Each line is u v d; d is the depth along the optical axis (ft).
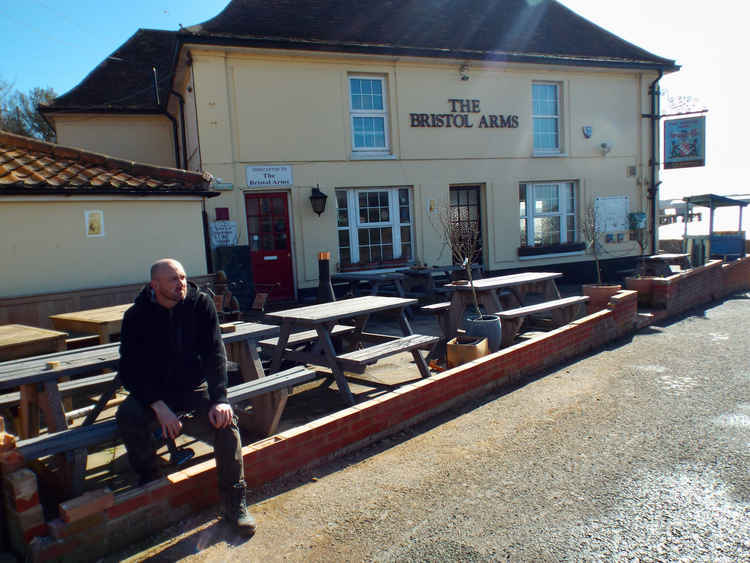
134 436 10.12
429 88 42.06
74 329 18.28
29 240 23.36
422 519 10.12
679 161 48.88
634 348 22.45
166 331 10.50
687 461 12.01
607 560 8.68
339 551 9.23
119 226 25.62
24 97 77.20
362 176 40.04
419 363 17.98
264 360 20.42
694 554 8.76
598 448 12.87
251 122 36.45
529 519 9.96
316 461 12.42
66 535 8.70
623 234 50.11
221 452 9.96
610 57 48.83
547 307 23.18
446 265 43.19
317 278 38.96
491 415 15.31
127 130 49.26
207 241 35.68
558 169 47.21
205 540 9.62
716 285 35.45
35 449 9.22
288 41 36.04
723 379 17.79
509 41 46.21
